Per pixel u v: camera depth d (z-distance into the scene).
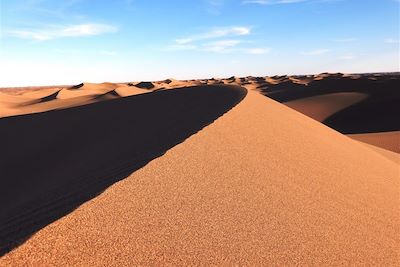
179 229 4.09
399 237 5.81
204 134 7.93
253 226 4.61
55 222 3.71
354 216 6.07
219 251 3.90
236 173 6.24
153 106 19.47
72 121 20.08
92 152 12.39
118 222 3.94
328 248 4.64
